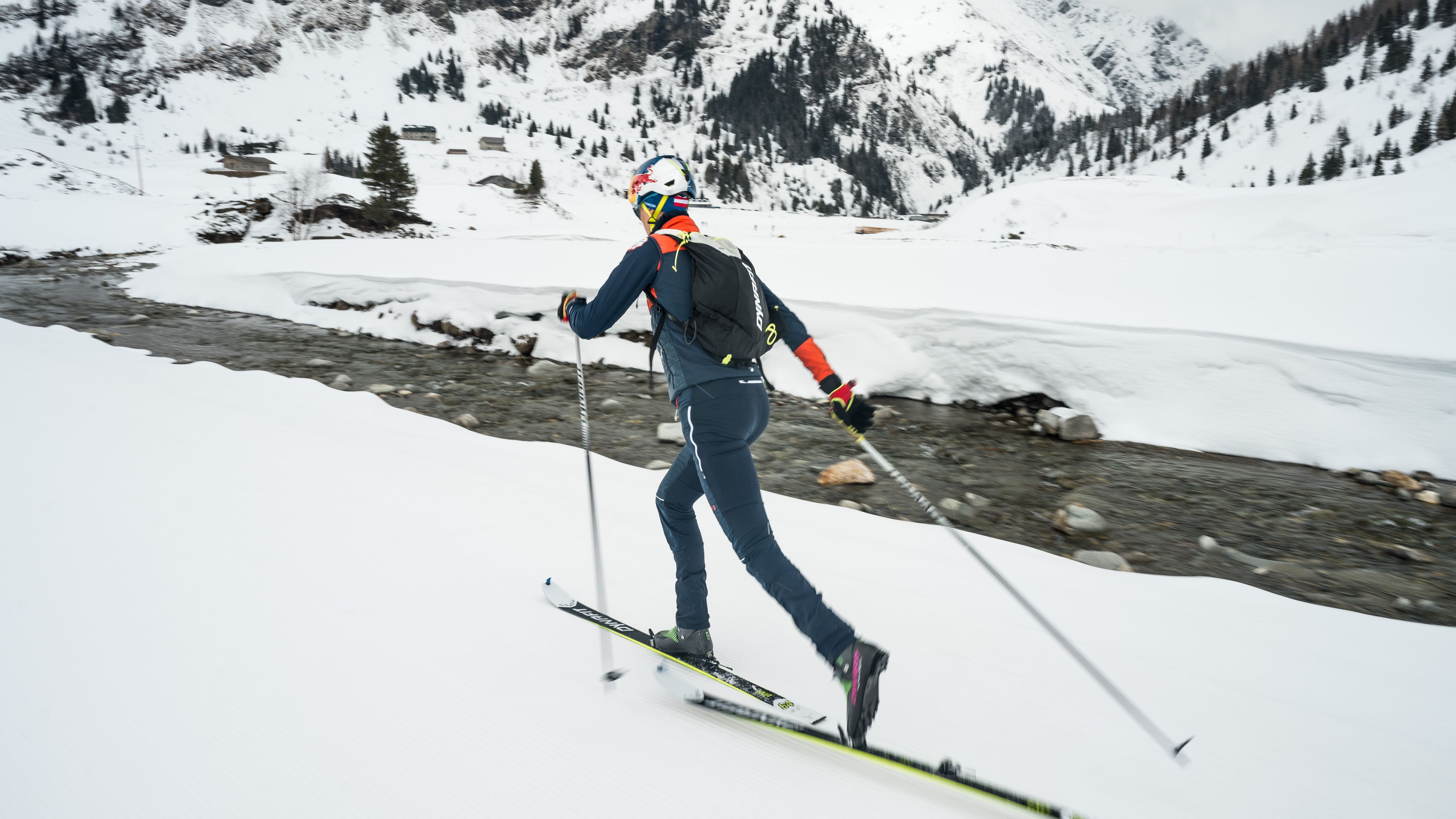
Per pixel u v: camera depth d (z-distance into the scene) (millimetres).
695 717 2248
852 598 3164
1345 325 7387
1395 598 4008
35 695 2211
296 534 3490
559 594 2957
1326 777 2094
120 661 2406
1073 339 7762
